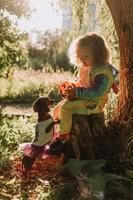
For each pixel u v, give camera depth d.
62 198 3.66
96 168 3.87
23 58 7.13
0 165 4.38
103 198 3.55
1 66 7.04
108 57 4.11
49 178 4.07
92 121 4.08
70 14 5.71
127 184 3.84
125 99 4.29
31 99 10.40
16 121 6.08
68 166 4.02
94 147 4.12
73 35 5.66
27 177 4.12
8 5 6.85
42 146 4.11
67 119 4.02
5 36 6.89
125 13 4.19
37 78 11.66
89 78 4.02
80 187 3.65
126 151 4.25
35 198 3.74
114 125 4.28
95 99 3.99
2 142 5.06
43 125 4.09
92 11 5.61
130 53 4.23
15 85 10.82
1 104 9.82
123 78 4.29
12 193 3.85
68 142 4.14
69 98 4.00
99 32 5.38
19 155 4.66
